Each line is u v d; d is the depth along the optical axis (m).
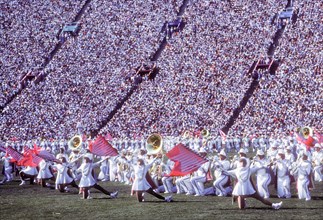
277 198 24.52
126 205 22.77
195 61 72.19
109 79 73.25
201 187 25.91
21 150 62.00
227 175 25.45
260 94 63.81
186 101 65.94
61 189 28.09
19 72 79.19
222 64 70.31
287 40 70.88
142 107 66.88
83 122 67.00
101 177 34.91
